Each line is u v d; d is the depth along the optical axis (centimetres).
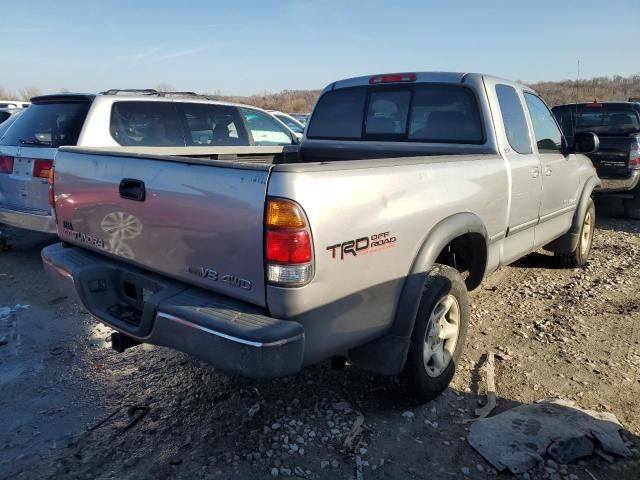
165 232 268
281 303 230
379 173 267
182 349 250
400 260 283
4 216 599
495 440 285
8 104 1606
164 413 319
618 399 332
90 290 306
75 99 585
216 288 252
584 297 504
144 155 279
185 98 669
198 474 266
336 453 281
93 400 333
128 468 271
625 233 800
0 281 556
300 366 237
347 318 258
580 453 275
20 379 357
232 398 334
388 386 319
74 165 323
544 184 463
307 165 237
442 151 424
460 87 414
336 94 495
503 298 508
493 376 358
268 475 265
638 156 845
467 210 340
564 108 998
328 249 238
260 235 229
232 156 467
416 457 279
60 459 277
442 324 332
